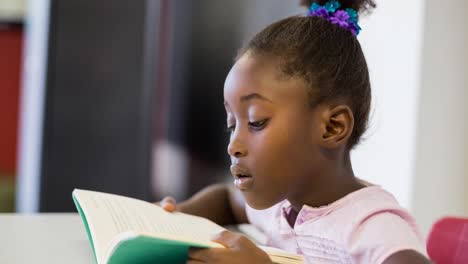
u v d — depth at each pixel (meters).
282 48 1.02
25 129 3.73
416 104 2.89
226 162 3.62
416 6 2.86
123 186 3.13
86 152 3.07
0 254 1.02
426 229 2.96
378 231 0.90
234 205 1.44
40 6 3.29
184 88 3.61
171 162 3.63
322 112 1.00
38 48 3.27
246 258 0.82
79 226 1.25
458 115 2.96
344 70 1.04
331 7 1.13
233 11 3.48
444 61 2.91
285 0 3.28
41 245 1.09
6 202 3.97
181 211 1.38
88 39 3.06
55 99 3.02
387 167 2.91
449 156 2.97
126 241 0.78
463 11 2.89
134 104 3.14
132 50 3.12
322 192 1.03
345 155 1.07
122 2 3.10
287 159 0.98
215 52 3.57
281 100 0.98
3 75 4.10
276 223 1.19
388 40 2.87
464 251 1.16
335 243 0.98
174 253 0.84
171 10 3.53
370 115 1.13
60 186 3.04
